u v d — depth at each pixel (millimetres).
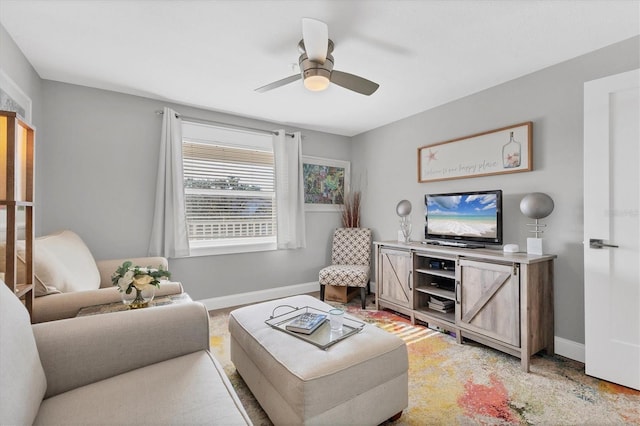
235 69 2488
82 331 1211
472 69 2498
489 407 1731
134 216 3035
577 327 2299
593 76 2219
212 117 3477
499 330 2293
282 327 1756
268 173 3883
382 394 1504
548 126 2461
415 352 2416
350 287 3898
